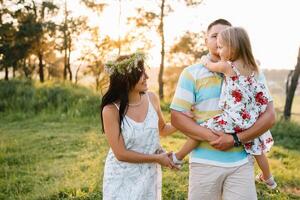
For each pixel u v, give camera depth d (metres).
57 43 31.05
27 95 17.91
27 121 14.93
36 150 9.84
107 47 29.73
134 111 3.68
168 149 9.91
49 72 34.62
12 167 8.32
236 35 3.68
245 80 3.69
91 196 6.29
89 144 10.38
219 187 3.79
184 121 3.76
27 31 29.41
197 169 3.80
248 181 3.73
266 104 3.78
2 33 29.44
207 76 3.74
